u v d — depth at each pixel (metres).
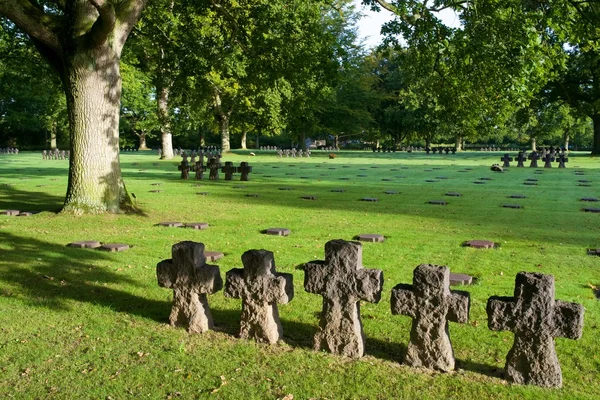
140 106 55.44
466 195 17.11
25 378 4.41
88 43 11.49
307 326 5.55
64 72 12.01
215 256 8.26
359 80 59.06
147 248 9.13
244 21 15.57
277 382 4.32
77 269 7.71
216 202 15.26
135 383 4.32
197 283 5.30
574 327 4.08
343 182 22.05
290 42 15.65
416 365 4.57
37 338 5.23
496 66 10.77
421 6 12.32
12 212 12.59
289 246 9.31
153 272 7.59
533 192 18.06
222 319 5.77
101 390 4.20
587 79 43.62
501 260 8.24
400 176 25.45
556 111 52.78
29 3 11.21
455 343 5.09
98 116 12.11
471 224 11.60
